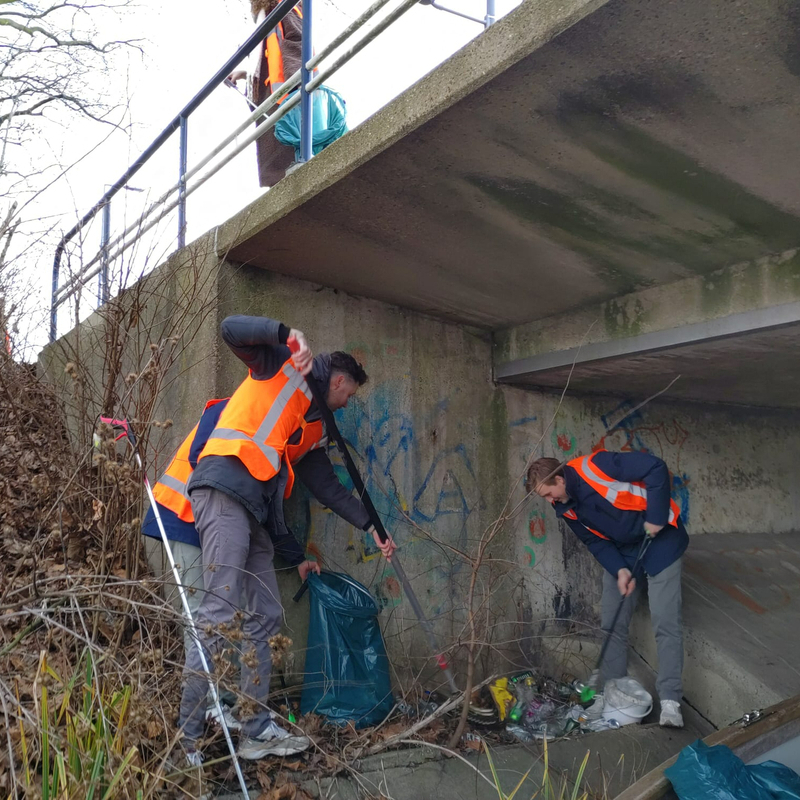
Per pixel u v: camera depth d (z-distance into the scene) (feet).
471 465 14.21
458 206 9.61
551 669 14.25
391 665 12.11
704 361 13.73
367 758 9.43
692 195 9.00
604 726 11.87
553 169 8.57
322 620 10.71
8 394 11.88
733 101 7.09
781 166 8.21
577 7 6.14
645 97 7.14
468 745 10.28
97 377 14.46
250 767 8.71
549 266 11.44
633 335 12.62
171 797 7.39
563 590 15.06
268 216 10.14
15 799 6.16
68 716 6.73
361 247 10.95
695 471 18.89
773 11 5.89
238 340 9.09
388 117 8.16
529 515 14.80
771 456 21.20
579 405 16.43
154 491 9.78
